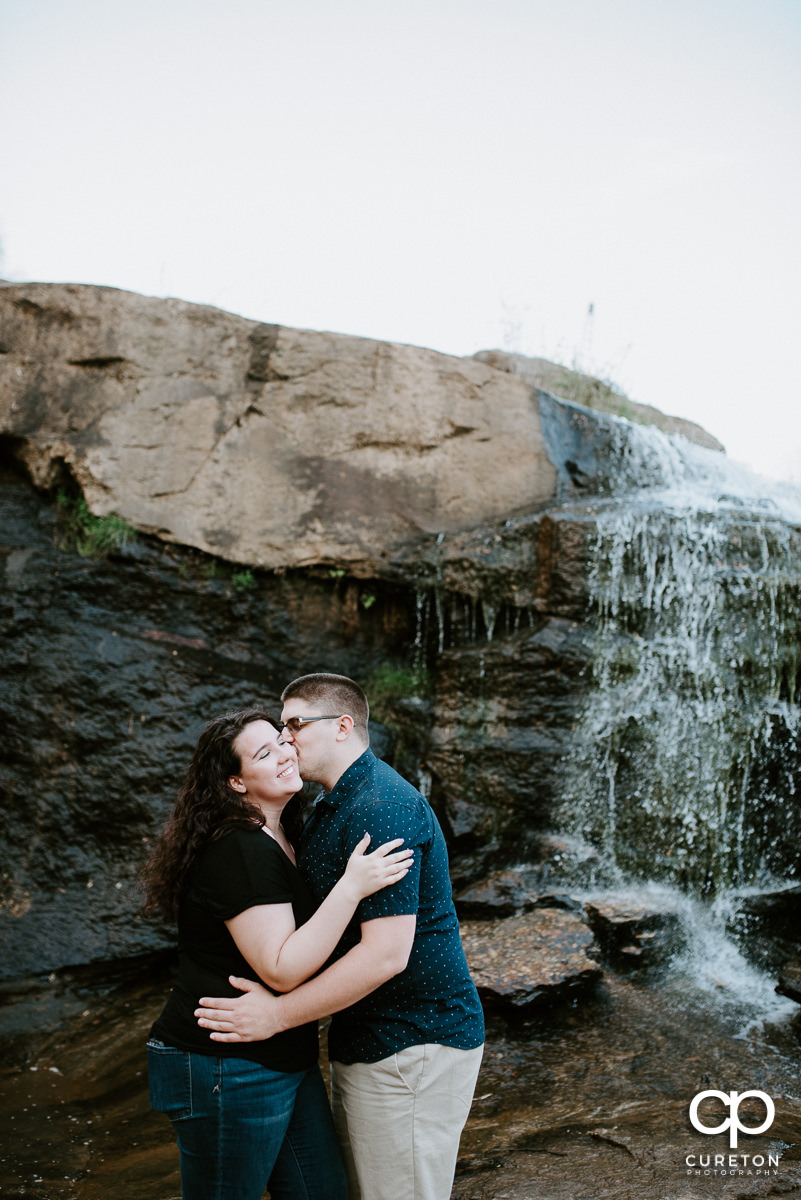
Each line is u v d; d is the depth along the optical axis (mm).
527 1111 3775
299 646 6820
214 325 6703
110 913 5473
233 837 2307
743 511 6844
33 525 6383
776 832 6109
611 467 7754
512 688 6203
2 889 5469
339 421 6902
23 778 5695
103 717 5852
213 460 6590
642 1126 3529
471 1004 2395
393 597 7105
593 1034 4477
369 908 2203
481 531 6883
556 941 4969
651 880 5926
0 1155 3635
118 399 6434
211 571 6570
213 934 2291
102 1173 3490
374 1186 2295
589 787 6035
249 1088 2219
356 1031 2332
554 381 9070
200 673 6211
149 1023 4898
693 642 6383
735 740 6180
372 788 2391
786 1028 4598
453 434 7160
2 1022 4875
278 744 2484
